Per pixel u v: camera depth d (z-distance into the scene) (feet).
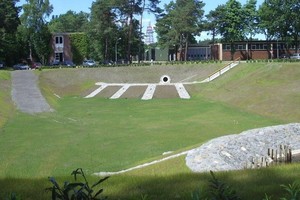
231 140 71.61
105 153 85.87
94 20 312.29
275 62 221.25
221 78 217.97
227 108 153.89
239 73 214.28
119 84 228.02
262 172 41.57
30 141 97.50
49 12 324.19
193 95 198.90
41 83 213.25
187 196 30.48
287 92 159.84
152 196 31.50
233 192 19.08
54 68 251.80
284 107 139.33
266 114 137.28
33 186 36.94
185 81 230.27
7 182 39.96
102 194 32.17
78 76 235.81
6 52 301.22
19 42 318.86
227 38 335.88
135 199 30.01
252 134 77.41
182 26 317.83
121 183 37.55
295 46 326.44
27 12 318.04
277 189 32.12
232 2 328.49
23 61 323.98
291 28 307.17
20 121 126.82
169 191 33.24
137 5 308.19
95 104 179.11
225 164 60.34
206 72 233.55
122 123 127.34
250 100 160.35
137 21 317.63
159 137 102.99
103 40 339.77
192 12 317.01
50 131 111.34
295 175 39.19
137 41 329.72
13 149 88.74
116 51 332.60
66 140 99.40
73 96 209.77
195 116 139.13
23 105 158.51
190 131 110.93
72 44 331.57
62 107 167.94
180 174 44.55
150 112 151.84
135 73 241.96
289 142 77.61
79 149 89.51
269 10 303.27
